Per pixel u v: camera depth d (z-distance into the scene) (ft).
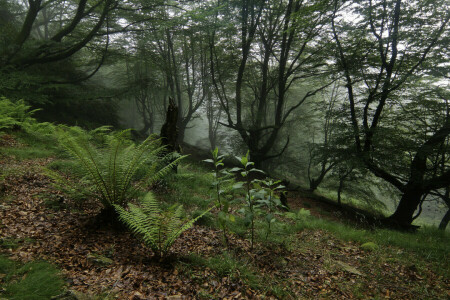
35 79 37.01
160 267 9.42
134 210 10.68
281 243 13.57
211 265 9.93
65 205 13.34
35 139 26.35
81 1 40.37
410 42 30.78
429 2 28.53
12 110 28.09
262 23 47.32
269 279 9.91
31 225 10.67
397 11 30.25
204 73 62.49
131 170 12.60
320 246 14.51
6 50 36.78
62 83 45.62
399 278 11.37
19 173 16.26
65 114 47.60
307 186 68.23
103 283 7.86
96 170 11.64
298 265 11.51
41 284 7.18
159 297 7.65
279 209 22.84
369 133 35.14
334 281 10.49
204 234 13.28
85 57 63.41
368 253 14.15
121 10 45.50
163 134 22.40
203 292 8.30
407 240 17.61
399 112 37.24
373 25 32.91
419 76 30.81
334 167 40.27
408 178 35.09
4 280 7.14
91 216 12.63
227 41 53.57
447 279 11.49
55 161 20.26
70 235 10.58
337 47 36.47
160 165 20.74
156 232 10.02
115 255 9.74
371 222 33.32
